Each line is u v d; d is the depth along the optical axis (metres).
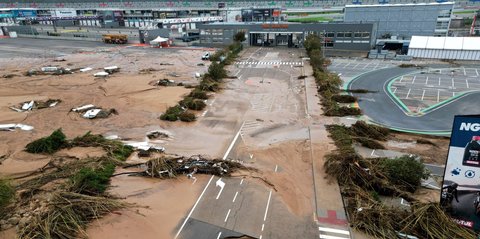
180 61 64.00
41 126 30.97
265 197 19.95
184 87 44.00
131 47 83.19
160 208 18.73
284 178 22.12
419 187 20.52
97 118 32.97
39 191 19.72
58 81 47.47
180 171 22.33
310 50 64.81
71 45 86.12
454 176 15.77
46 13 140.00
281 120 32.94
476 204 15.67
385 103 37.84
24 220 17.06
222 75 49.53
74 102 37.97
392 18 80.06
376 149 26.28
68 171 22.03
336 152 24.31
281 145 27.09
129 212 18.19
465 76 50.06
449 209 16.53
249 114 34.62
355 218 17.70
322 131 29.80
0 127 30.12
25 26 104.06
